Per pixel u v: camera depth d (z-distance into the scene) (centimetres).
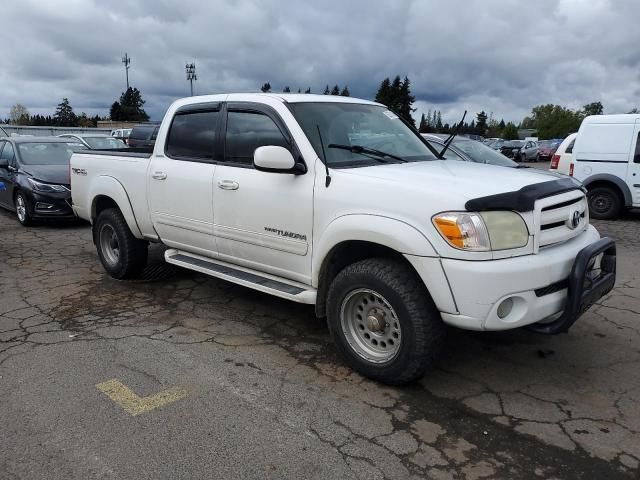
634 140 1048
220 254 475
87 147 1133
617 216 1114
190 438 305
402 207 334
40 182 941
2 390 357
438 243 318
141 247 589
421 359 338
